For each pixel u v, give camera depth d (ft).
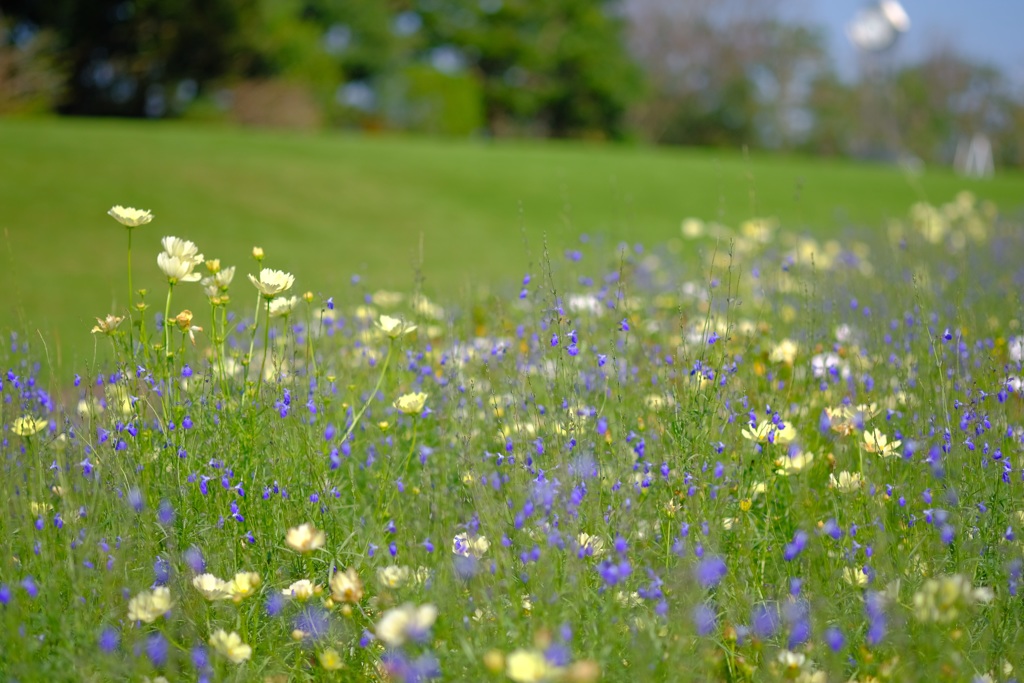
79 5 104.42
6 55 91.25
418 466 10.34
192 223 37.68
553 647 5.81
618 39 173.88
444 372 11.48
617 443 9.02
